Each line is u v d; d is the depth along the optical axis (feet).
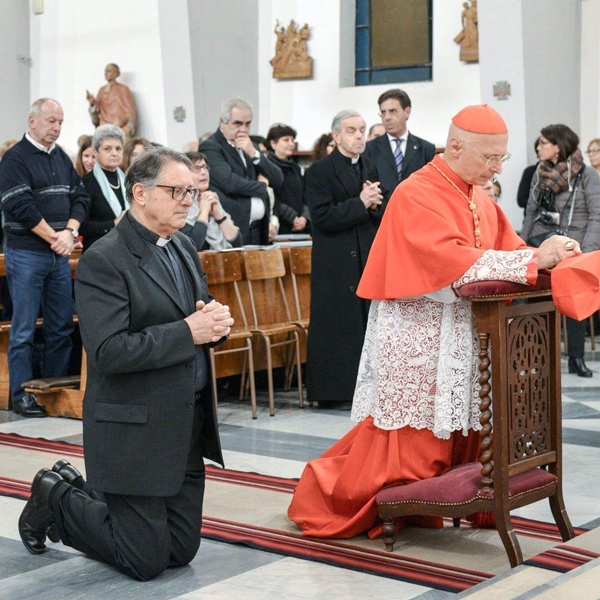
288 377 24.35
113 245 11.06
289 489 15.08
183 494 11.60
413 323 12.21
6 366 21.91
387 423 12.26
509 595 9.84
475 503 11.46
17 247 20.95
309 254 24.41
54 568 11.80
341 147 20.95
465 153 11.98
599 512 13.87
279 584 11.16
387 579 11.28
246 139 23.99
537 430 11.84
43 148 21.02
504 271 11.08
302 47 42.47
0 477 15.87
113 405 10.98
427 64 41.34
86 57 47.32
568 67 36.55
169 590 11.02
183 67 41.70
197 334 10.92
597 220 25.35
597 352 29.68
